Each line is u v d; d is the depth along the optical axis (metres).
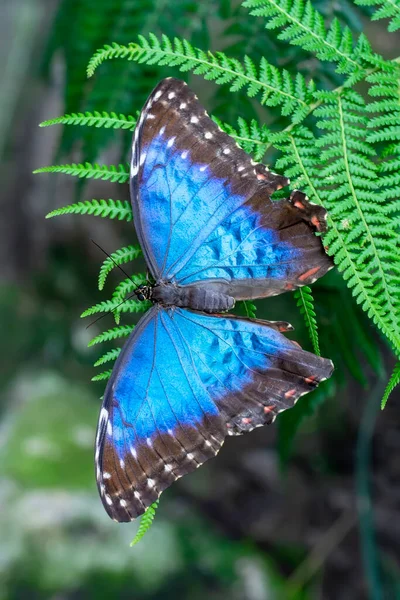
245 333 0.76
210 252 0.76
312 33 0.76
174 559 1.02
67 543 0.99
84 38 0.83
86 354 1.44
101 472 0.75
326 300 0.80
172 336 0.76
